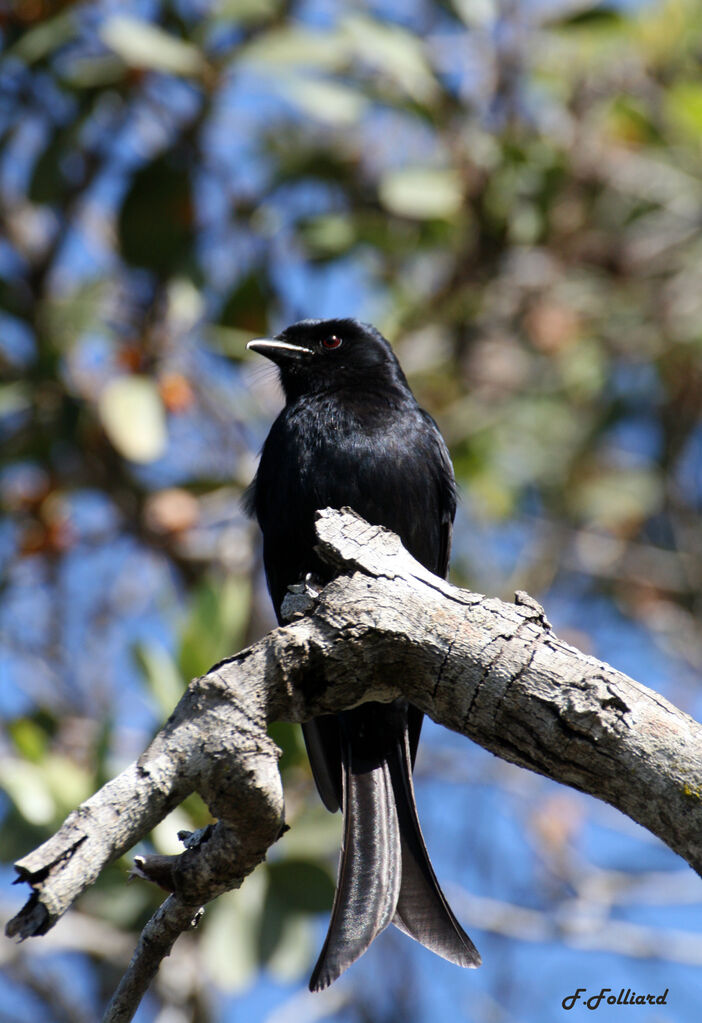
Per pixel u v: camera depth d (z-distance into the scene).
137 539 11.91
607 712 4.91
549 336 13.34
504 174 12.46
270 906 9.19
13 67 11.43
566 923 10.77
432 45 12.70
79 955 11.17
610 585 14.23
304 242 12.31
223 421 12.37
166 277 11.56
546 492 14.41
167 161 11.56
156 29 11.20
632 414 14.49
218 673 4.90
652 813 4.87
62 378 11.21
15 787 9.06
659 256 13.80
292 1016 10.48
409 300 12.95
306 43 11.23
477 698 5.14
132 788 4.54
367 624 5.17
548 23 12.43
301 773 9.22
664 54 13.42
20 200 12.02
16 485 11.90
